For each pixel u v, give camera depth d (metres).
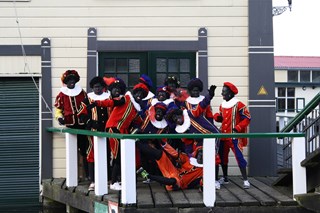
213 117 8.20
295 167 7.09
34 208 9.40
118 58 9.52
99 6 9.48
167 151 7.61
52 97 9.43
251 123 9.39
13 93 9.51
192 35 9.50
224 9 9.51
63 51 9.45
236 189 7.75
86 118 7.77
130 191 6.65
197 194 7.23
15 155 9.47
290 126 8.38
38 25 9.46
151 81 8.73
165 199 6.91
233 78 9.48
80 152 8.70
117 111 7.45
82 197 7.66
